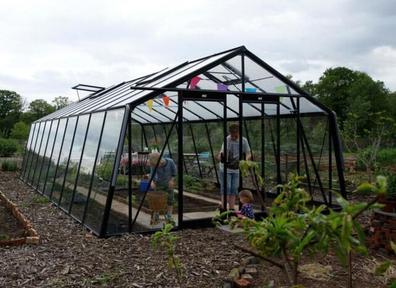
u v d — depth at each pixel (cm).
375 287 448
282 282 457
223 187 782
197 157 1252
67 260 539
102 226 660
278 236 210
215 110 1042
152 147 1273
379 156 1429
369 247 592
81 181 830
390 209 580
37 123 1697
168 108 1027
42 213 877
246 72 815
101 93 1344
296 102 903
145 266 513
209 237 654
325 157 933
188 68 845
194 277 477
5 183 1437
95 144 811
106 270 500
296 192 234
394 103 3647
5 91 5722
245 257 545
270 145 1008
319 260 533
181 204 721
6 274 486
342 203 179
